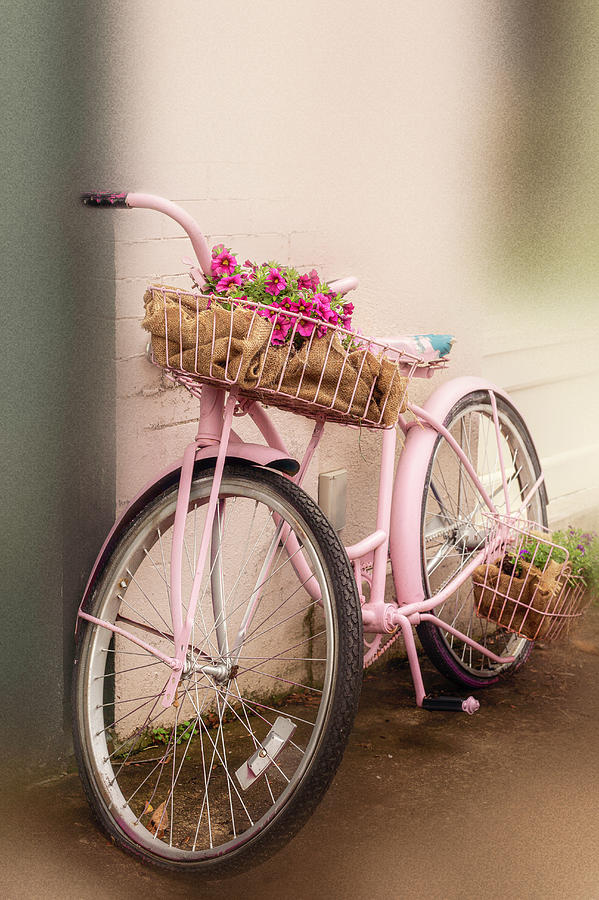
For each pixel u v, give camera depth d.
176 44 2.73
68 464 2.69
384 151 3.37
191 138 2.80
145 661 2.91
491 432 3.71
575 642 3.79
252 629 3.16
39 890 2.31
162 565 2.90
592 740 3.07
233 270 2.32
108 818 2.47
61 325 2.62
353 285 2.62
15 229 2.51
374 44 3.29
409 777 2.82
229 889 2.33
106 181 2.64
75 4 2.52
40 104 2.50
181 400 2.88
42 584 2.70
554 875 2.39
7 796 2.68
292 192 3.09
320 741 2.27
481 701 3.32
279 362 2.14
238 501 3.04
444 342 3.10
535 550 3.21
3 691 2.69
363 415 2.27
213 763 2.87
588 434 4.74
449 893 2.32
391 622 2.95
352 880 2.36
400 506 3.06
